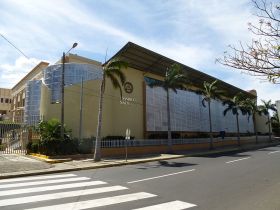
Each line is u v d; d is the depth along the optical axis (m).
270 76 5.19
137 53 35.12
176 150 35.84
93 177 14.20
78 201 8.93
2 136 29.34
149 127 37.47
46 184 12.05
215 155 29.41
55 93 30.98
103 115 32.06
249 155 28.17
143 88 38.16
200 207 8.30
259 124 78.00
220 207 8.30
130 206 8.35
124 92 35.50
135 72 37.84
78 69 32.19
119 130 33.88
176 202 8.86
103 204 8.56
